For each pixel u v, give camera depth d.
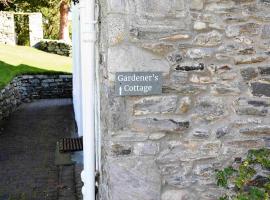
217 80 2.93
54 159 5.82
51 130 7.78
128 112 2.80
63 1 17.09
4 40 16.09
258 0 2.88
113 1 2.62
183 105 2.90
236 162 3.08
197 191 3.04
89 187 3.19
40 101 11.55
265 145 3.10
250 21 2.90
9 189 4.69
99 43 3.13
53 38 19.30
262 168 3.10
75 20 7.21
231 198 3.09
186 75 2.86
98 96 3.31
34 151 6.30
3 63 12.05
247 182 3.08
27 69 11.91
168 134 2.91
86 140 3.15
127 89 2.76
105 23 2.78
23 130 7.82
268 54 2.98
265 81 3.02
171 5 2.73
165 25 2.75
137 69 2.75
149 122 2.85
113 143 2.81
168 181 2.97
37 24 16.67
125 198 2.89
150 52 2.76
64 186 4.67
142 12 2.69
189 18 2.79
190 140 2.96
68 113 9.54
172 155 2.94
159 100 2.84
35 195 4.51
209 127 2.98
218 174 3.04
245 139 3.07
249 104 3.02
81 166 5.36
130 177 2.88
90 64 3.07
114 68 2.71
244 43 2.93
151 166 2.90
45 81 11.99
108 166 2.86
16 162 5.73
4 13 15.87
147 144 2.87
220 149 3.03
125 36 2.69
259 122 3.07
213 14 2.83
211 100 2.95
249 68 2.97
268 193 3.07
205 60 2.88
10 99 9.52
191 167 3.00
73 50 8.74
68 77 12.27
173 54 2.81
